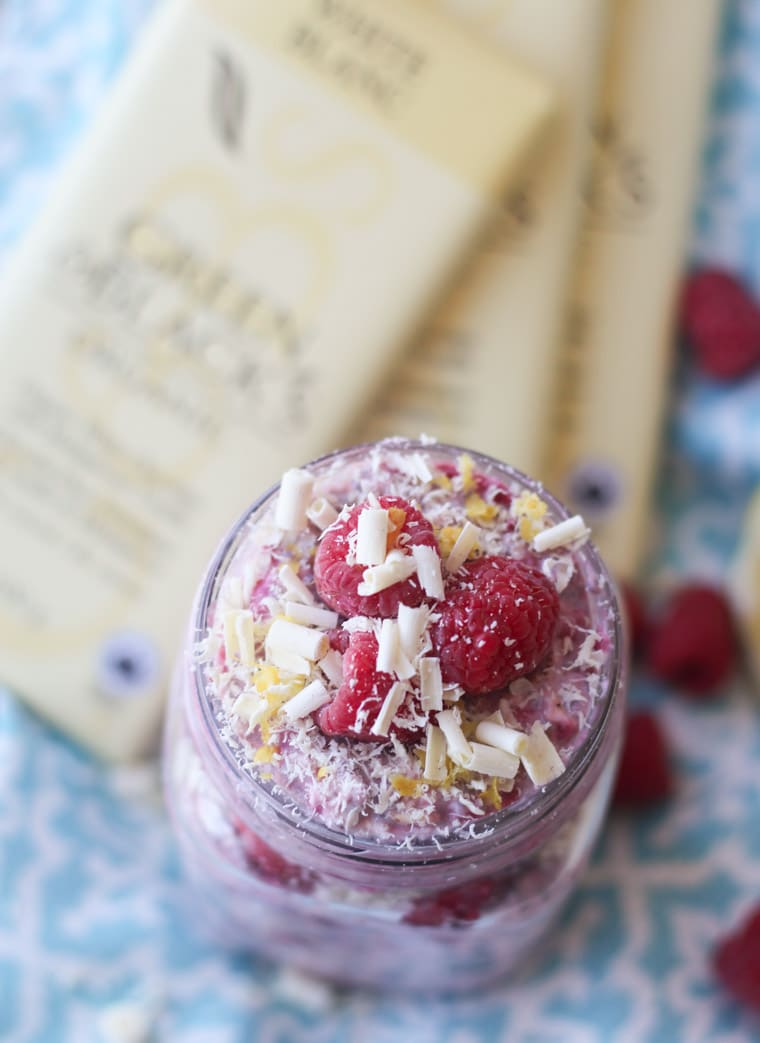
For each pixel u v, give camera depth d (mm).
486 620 357
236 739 364
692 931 463
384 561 358
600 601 377
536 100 465
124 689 469
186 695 388
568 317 479
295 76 466
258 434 466
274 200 466
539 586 365
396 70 466
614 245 490
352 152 465
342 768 360
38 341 469
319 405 465
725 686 493
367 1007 460
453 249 463
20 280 470
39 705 471
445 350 470
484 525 376
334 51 467
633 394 489
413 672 354
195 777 398
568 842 400
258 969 463
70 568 468
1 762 465
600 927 465
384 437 471
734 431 500
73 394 469
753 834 475
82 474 469
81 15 509
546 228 471
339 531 364
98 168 469
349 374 465
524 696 367
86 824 468
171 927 463
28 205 502
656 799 475
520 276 470
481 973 445
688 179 494
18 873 458
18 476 469
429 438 390
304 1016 458
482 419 469
